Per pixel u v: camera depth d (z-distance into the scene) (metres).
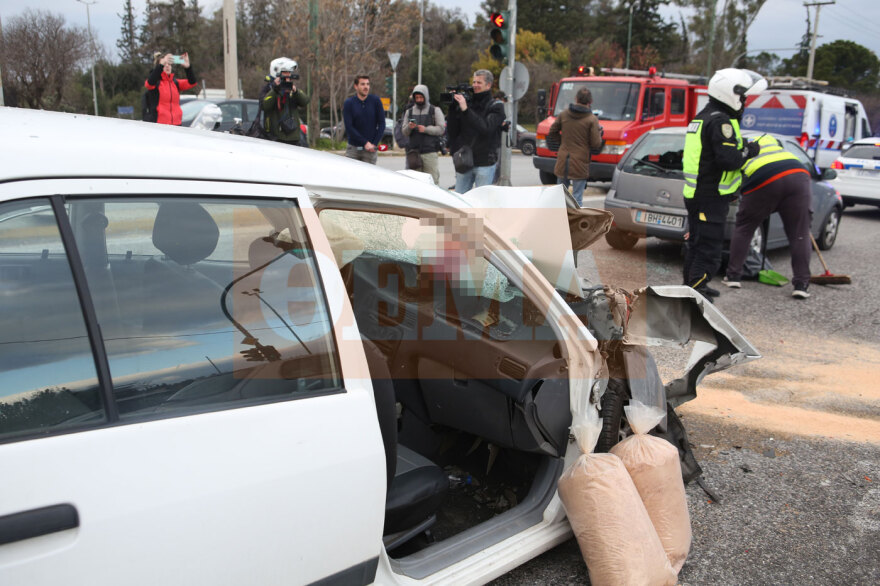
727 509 3.18
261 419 1.64
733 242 7.30
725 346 3.01
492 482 3.11
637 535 2.33
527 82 9.56
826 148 15.37
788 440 3.92
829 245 9.91
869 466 3.64
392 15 28.66
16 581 1.30
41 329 1.43
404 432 3.08
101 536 1.39
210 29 63.62
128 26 67.75
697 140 6.02
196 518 1.50
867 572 2.76
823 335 5.99
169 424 1.52
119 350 1.52
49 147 1.49
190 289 1.65
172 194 1.61
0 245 1.39
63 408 1.42
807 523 3.09
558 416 2.59
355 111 9.16
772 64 71.19
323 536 1.71
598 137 9.47
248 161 1.77
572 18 66.25
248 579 1.60
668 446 2.63
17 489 1.31
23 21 28.27
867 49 70.12
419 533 2.39
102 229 1.52
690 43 47.31
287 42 27.67
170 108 8.51
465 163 8.33
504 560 2.30
